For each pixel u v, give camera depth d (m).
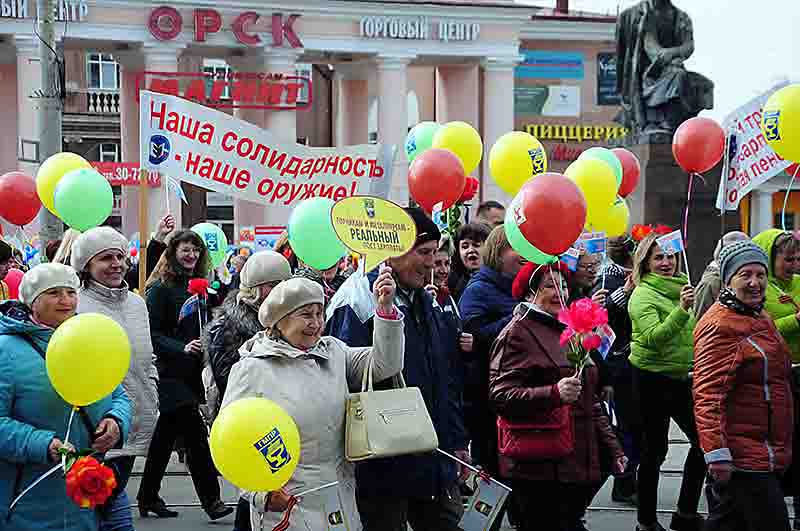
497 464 7.71
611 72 48.12
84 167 10.81
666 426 8.34
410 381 6.03
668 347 8.22
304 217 7.54
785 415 6.18
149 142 9.70
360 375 5.65
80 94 42.84
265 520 5.14
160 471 8.96
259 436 4.64
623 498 9.44
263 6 37.16
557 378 6.22
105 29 35.22
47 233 13.92
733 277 6.21
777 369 6.17
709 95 22.55
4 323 5.48
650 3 22.88
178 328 8.59
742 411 6.14
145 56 35.88
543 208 6.34
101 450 5.57
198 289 8.48
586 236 8.11
